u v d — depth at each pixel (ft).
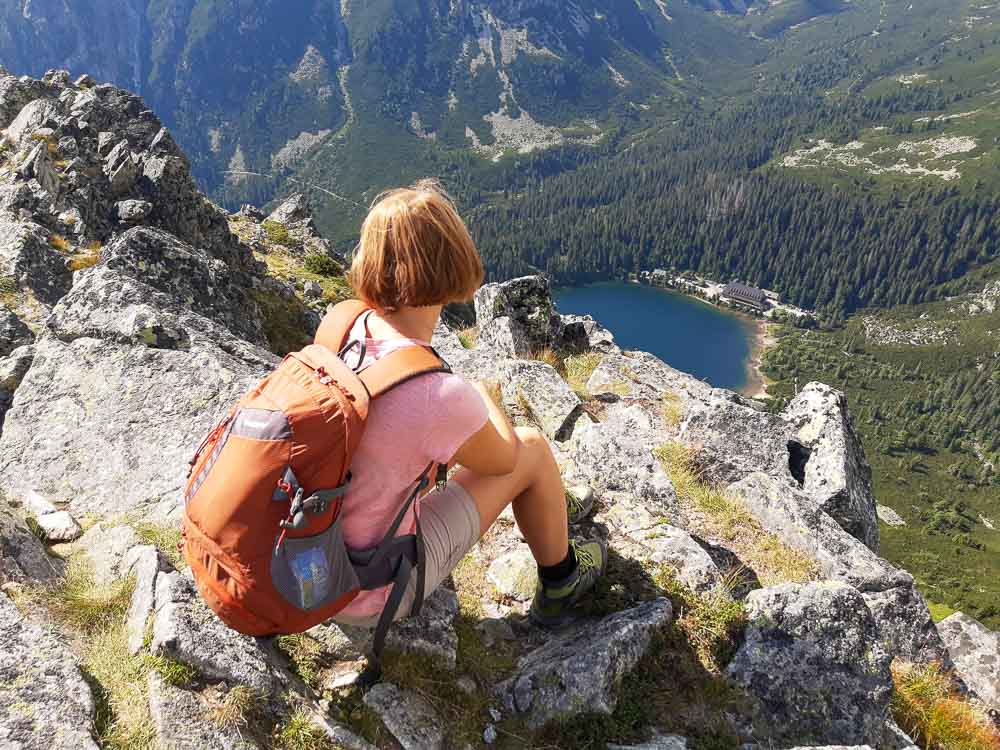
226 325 44.29
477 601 16.83
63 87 94.68
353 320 9.76
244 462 8.45
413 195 9.17
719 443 33.19
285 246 126.62
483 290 55.11
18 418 19.40
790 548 23.94
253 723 10.96
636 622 15.12
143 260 40.78
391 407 8.81
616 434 26.84
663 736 13.82
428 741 11.91
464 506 11.71
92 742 9.39
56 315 23.02
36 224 60.03
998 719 22.25
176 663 11.06
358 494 9.30
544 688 13.83
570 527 19.56
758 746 14.60
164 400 19.66
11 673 9.84
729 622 16.40
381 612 10.52
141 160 81.71
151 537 15.24
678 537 18.83
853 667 16.11
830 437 35.22
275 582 8.80
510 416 32.58
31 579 12.94
